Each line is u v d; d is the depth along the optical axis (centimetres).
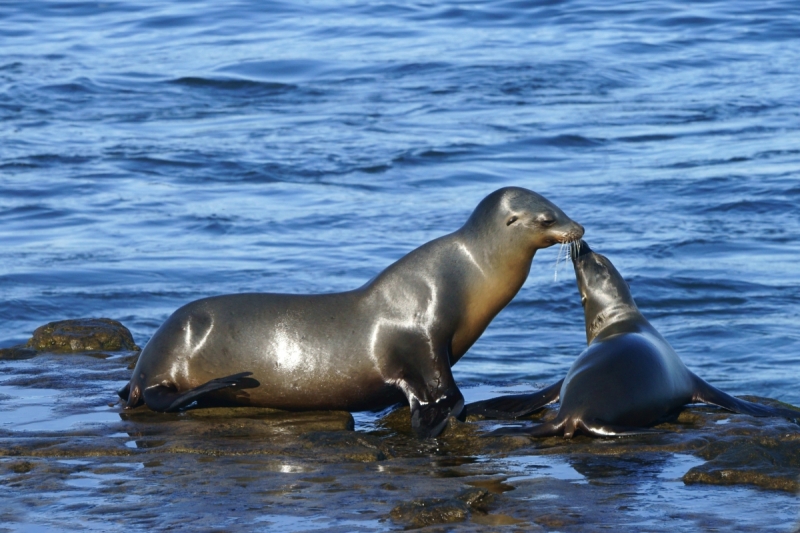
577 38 15225
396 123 11344
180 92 13062
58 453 2580
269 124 11469
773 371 5066
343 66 13962
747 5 17162
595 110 11725
